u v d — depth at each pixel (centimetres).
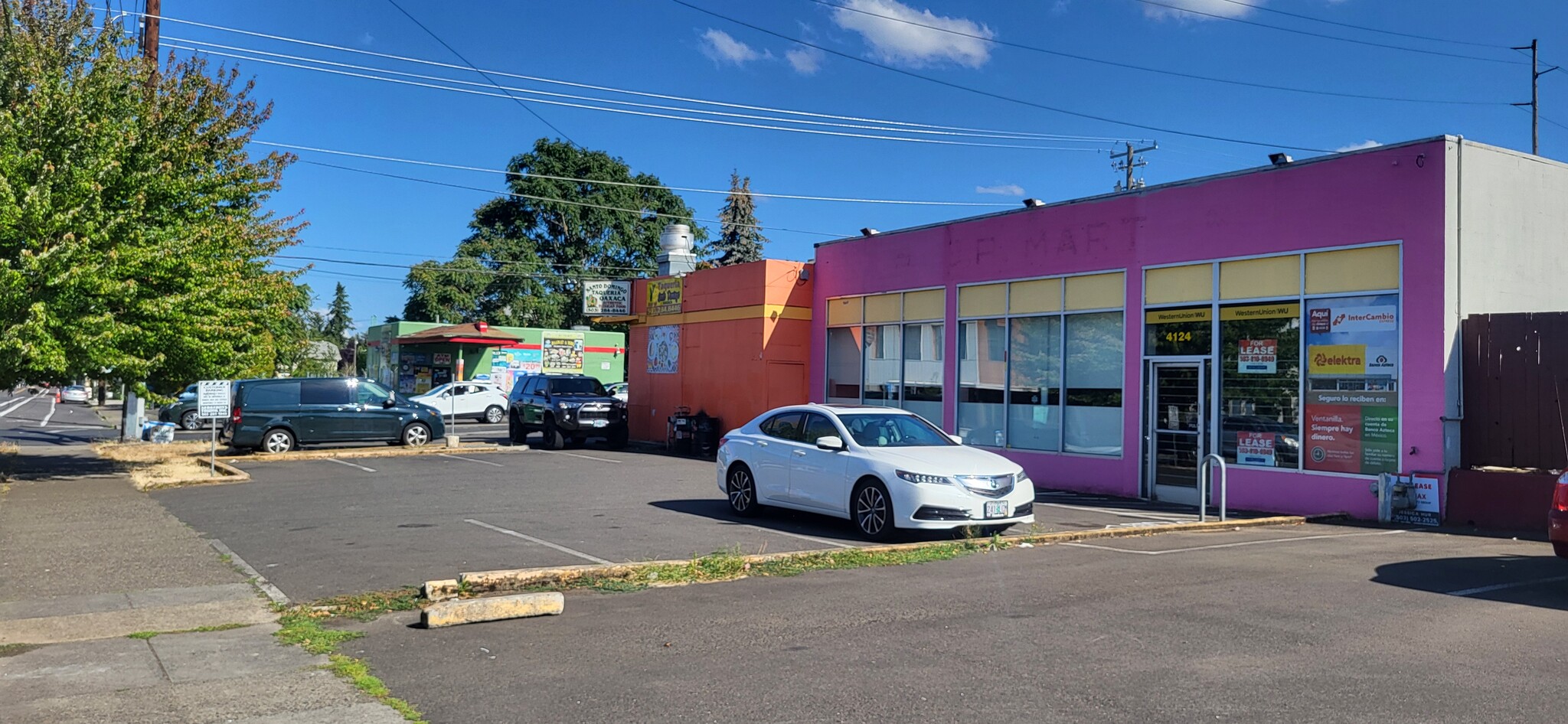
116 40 1806
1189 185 1520
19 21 1728
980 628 673
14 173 1559
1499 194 1295
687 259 2841
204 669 586
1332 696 517
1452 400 1231
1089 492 1642
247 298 1923
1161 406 1548
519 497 1496
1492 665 574
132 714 502
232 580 871
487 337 4256
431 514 1298
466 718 497
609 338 4884
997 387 1822
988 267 1847
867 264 2152
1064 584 825
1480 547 1034
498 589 797
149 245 1675
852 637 652
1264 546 1049
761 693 532
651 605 753
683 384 2647
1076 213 1688
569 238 6062
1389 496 1254
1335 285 1338
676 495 1520
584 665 591
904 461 1073
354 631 682
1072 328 1694
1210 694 523
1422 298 1249
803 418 1229
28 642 655
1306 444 1361
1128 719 484
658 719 492
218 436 3116
